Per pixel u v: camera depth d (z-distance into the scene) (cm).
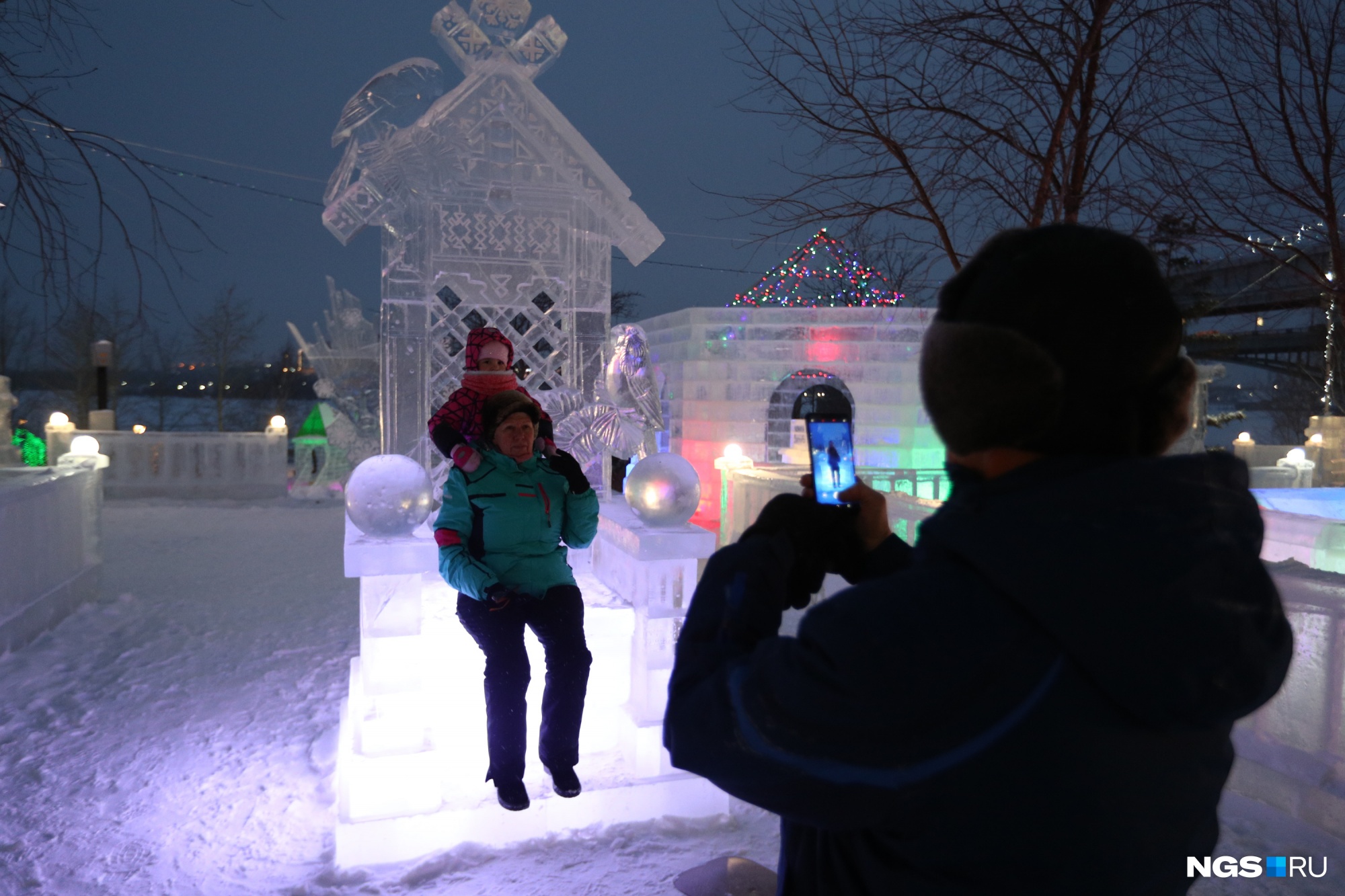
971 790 81
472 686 356
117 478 1371
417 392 455
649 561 346
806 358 1135
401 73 437
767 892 188
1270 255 614
